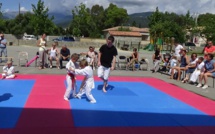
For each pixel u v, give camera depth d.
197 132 6.43
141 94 10.38
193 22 55.91
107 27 104.50
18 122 6.54
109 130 6.28
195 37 57.22
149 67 18.64
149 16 54.81
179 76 13.47
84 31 69.69
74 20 54.94
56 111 7.56
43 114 7.25
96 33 72.12
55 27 61.47
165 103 9.13
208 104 9.20
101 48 10.02
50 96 9.23
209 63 11.77
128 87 11.61
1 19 58.41
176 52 15.37
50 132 5.98
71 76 8.84
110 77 13.88
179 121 7.21
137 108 8.33
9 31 61.75
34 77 12.77
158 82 13.12
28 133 5.86
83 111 7.69
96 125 6.58
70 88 8.79
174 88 11.80
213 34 42.88
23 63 17.72
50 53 15.52
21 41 42.09
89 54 15.60
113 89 11.02
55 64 16.98
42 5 46.41
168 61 15.96
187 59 13.45
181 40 45.28
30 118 6.87
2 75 12.34
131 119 7.20
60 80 12.22
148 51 42.44
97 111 7.76
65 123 6.61
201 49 47.28
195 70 12.35
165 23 45.59
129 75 14.56
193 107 8.73
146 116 7.54
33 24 47.00
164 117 7.52
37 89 10.27
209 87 12.03
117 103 8.81
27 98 8.88
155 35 46.31
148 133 6.21
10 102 8.34
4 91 9.82
